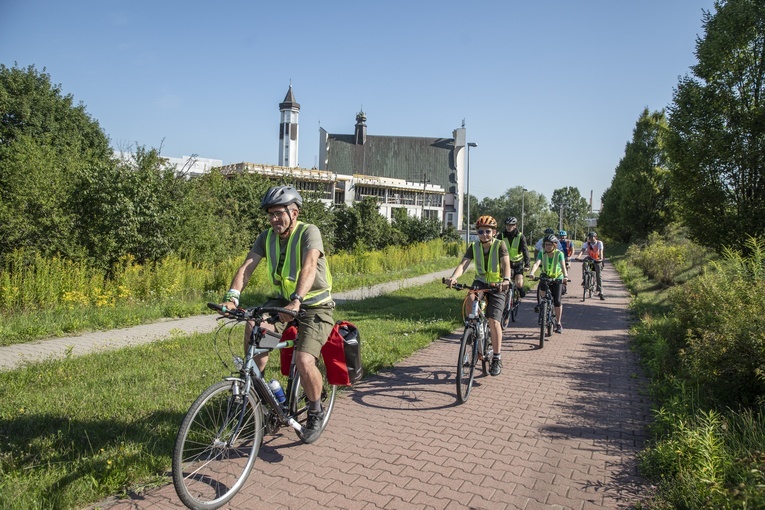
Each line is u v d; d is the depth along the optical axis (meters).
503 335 9.57
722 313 5.70
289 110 109.94
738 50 11.87
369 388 6.00
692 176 12.31
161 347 7.63
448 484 3.69
